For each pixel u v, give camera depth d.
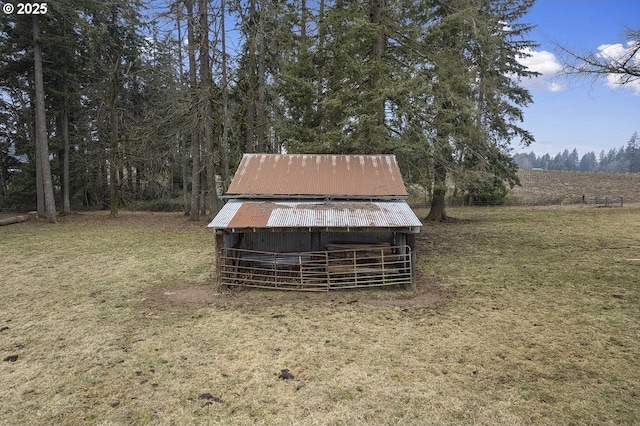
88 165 28.95
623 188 40.03
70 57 22.22
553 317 7.75
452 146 14.09
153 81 26.42
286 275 10.29
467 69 14.44
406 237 10.10
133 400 5.06
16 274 11.41
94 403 5.01
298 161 12.41
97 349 6.54
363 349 6.45
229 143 22.86
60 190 29.77
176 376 5.65
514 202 31.52
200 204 25.31
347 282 9.90
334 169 12.02
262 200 10.94
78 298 9.23
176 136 21.72
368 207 10.41
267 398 5.08
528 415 4.69
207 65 19.22
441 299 8.98
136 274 11.34
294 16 15.36
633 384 5.30
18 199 28.56
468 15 13.59
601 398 5.01
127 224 21.83
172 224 21.62
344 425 4.54
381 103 13.38
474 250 14.31
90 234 18.39
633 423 4.52
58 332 7.25
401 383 5.40
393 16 14.00
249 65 20.12
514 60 22.83
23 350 6.52
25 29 20.47
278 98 19.03
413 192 15.56
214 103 20.06
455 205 30.70
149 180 29.98
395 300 8.98
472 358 6.10
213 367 5.90
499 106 16.17
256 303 8.84
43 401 5.06
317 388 5.30
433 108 12.95
